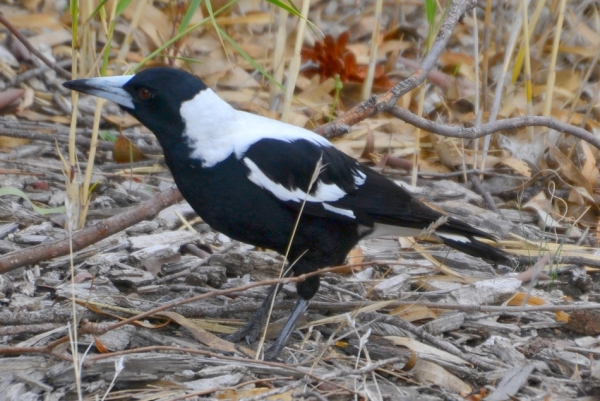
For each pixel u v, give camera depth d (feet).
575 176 38.99
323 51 46.57
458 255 33.96
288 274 29.91
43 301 27.66
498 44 49.93
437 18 50.85
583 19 53.26
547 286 32.04
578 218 36.42
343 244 27.55
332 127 30.81
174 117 25.45
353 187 27.25
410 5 58.23
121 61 34.63
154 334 25.86
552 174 40.78
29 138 39.11
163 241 32.27
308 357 25.41
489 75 49.96
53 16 49.78
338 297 29.99
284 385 23.41
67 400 22.38
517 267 33.73
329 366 25.16
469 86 48.65
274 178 25.66
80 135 40.57
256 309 28.43
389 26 55.88
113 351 24.67
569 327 28.50
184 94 25.35
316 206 26.22
